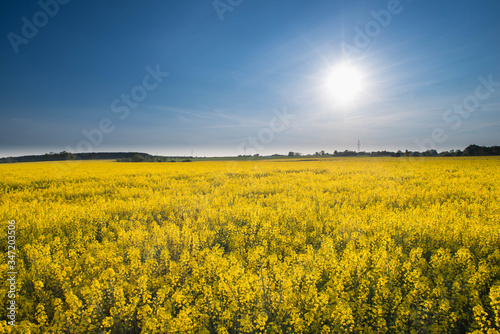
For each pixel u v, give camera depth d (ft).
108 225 26.91
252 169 103.86
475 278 13.28
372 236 20.93
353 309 12.39
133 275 15.60
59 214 27.07
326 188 50.55
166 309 12.46
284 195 41.34
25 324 11.18
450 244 19.58
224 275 14.07
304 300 12.44
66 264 15.90
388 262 15.08
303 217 27.20
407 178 69.21
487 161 141.18
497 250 17.20
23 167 127.75
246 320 11.30
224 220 26.63
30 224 24.20
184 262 16.76
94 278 14.14
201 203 35.63
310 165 129.08
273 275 14.83
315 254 17.15
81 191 48.21
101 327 11.76
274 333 11.15
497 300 11.84
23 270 15.06
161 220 29.55
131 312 12.51
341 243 20.85
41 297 13.44
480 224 21.88
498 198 36.63
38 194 46.42
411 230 21.65
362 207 35.55
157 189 54.44
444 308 11.45
